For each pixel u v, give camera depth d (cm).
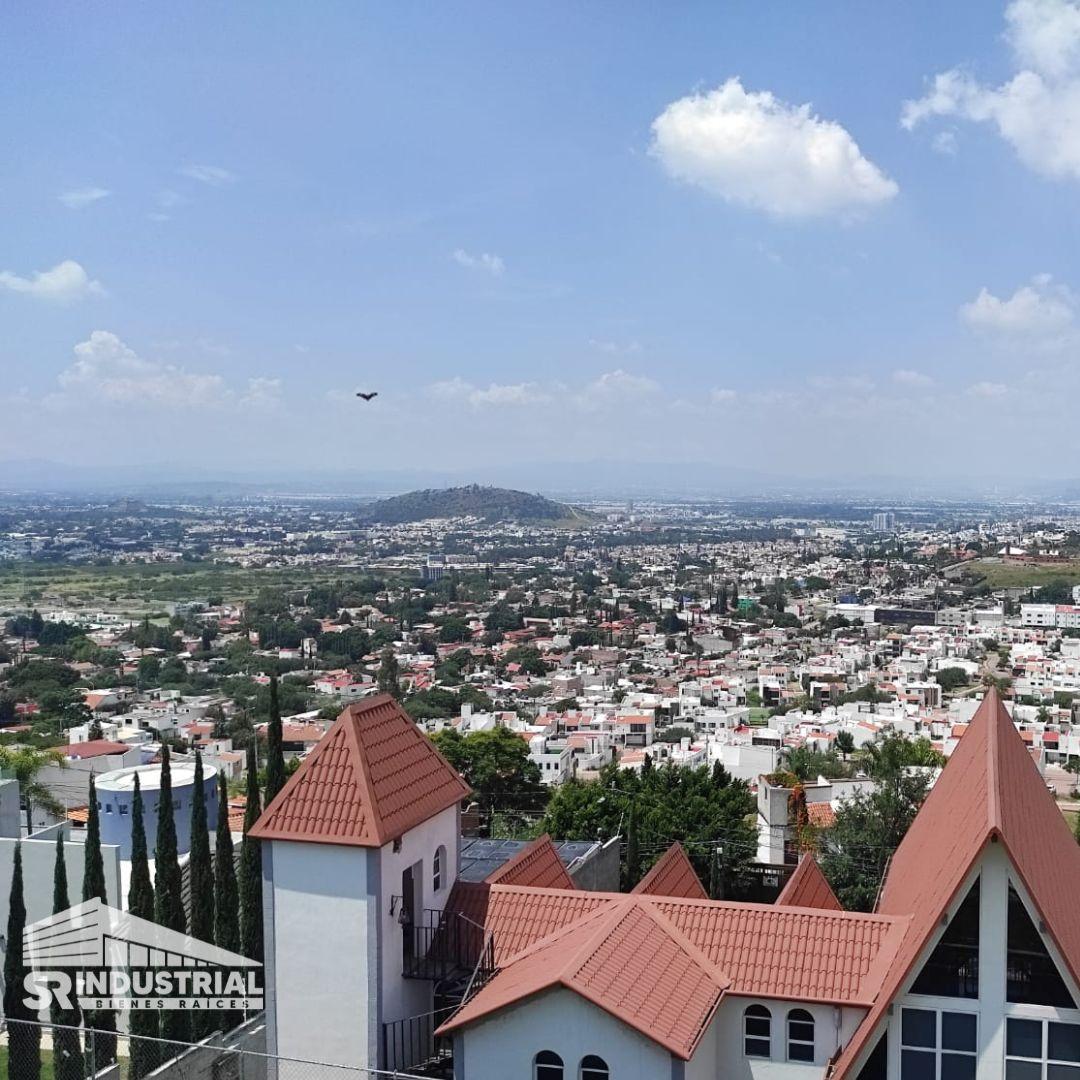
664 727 18925
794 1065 2983
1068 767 14175
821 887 4100
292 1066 3200
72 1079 3994
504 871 3759
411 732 3612
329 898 3169
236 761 13350
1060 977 2816
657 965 2944
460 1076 2831
